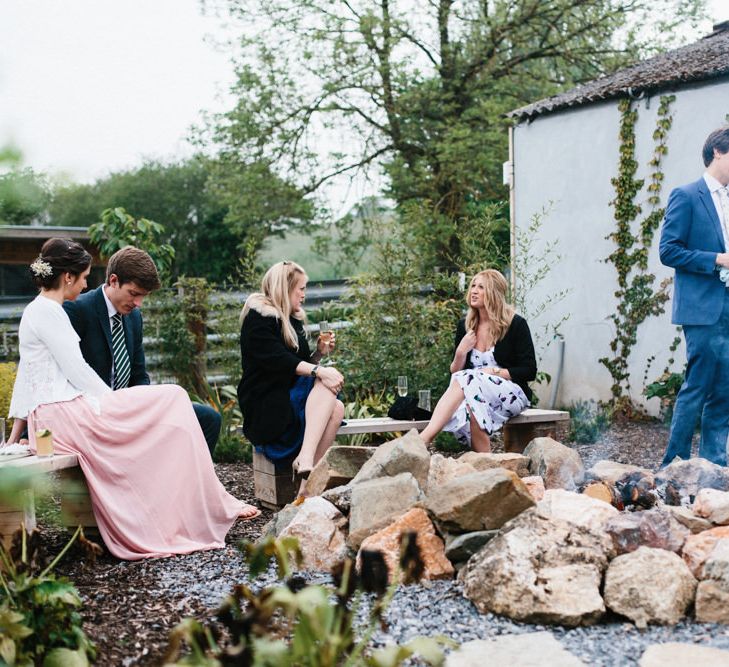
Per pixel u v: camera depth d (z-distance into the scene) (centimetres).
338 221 1758
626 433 818
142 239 873
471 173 1606
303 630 186
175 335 836
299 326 493
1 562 281
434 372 766
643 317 909
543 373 961
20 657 216
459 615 271
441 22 1634
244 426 481
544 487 372
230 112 1688
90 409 383
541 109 1010
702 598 264
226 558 365
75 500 385
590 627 261
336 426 475
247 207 1797
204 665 179
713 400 507
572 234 990
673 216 501
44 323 391
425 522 319
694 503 340
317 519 341
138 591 316
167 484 388
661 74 895
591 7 1591
